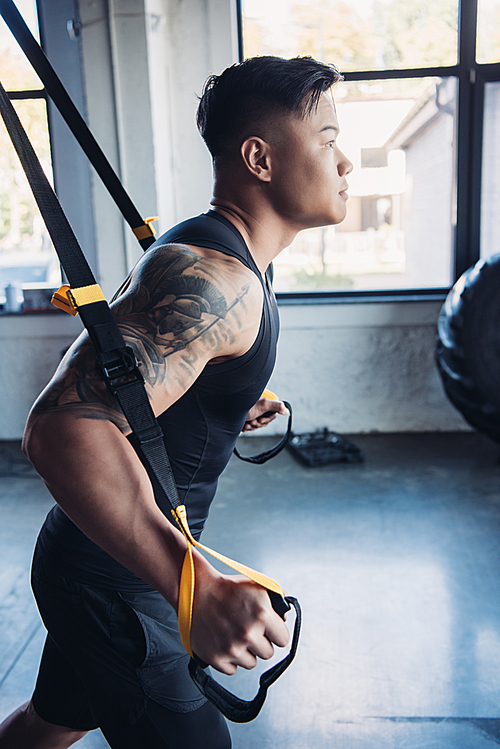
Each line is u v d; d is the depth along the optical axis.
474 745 1.44
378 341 3.68
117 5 3.12
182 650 0.82
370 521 2.61
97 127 3.29
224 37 3.40
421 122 3.61
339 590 2.11
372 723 1.52
